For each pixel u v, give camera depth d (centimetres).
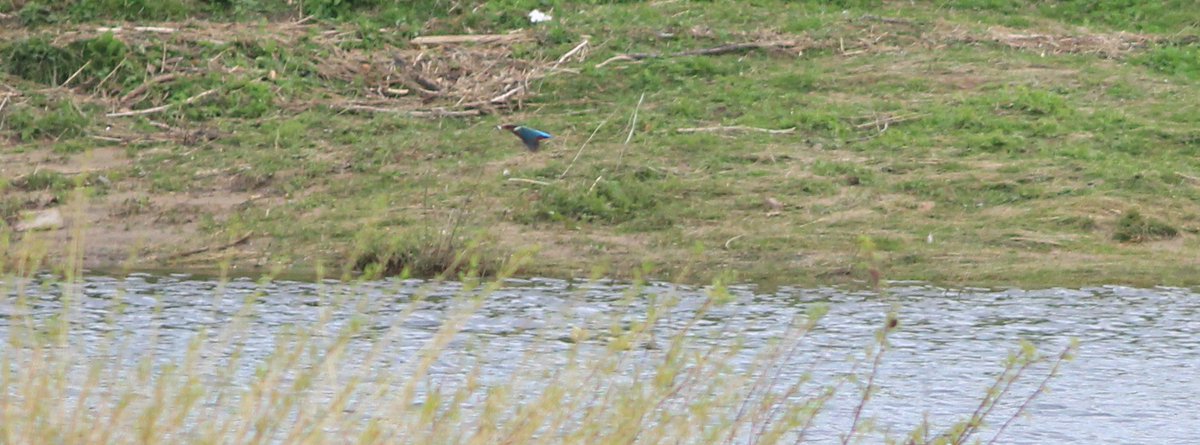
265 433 705
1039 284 1440
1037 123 1909
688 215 1638
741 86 2031
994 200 1691
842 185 1727
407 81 2048
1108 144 1864
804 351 1148
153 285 1373
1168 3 2439
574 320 1231
